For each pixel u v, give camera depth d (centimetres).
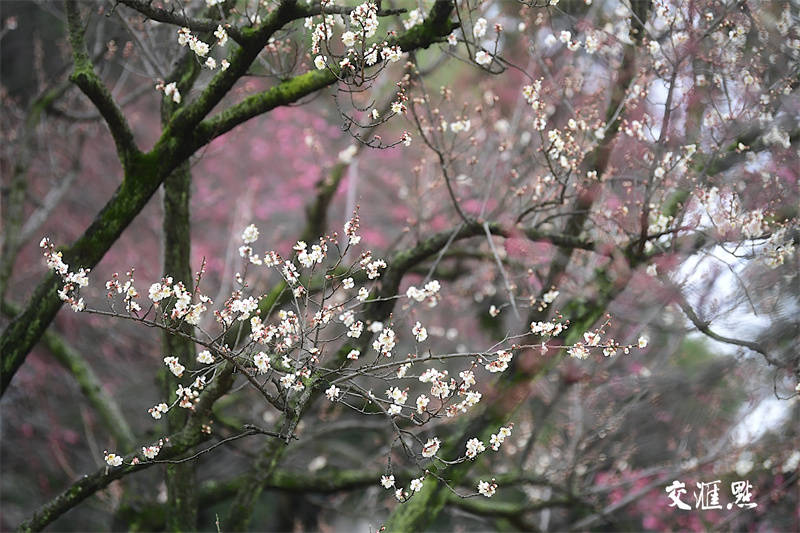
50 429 1134
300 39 512
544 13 599
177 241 609
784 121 536
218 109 777
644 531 977
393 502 815
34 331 518
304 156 1259
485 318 938
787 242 478
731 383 791
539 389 820
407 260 589
